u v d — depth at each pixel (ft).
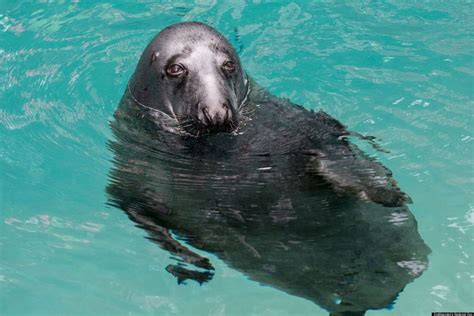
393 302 18.75
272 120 25.04
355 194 21.62
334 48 33.81
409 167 25.53
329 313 18.74
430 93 30.25
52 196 24.90
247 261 20.48
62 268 22.03
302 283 19.51
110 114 28.99
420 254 19.90
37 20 36.96
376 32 35.19
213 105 23.20
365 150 26.12
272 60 32.71
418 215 23.32
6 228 23.61
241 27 35.76
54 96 30.53
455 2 38.17
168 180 23.16
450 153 26.40
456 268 21.20
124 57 33.40
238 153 23.58
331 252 20.04
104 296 21.04
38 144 27.58
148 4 38.60
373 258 19.77
